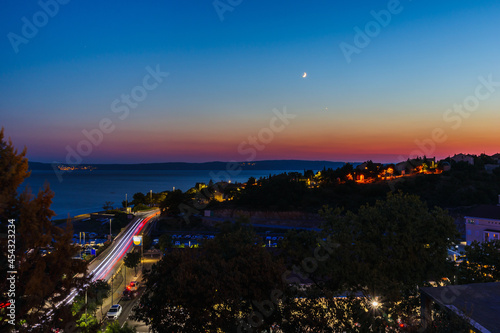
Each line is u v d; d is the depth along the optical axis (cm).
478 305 1324
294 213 10575
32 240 1559
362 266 2044
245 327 1664
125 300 4381
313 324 1636
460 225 8194
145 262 6775
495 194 9988
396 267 2138
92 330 1859
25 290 1488
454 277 2169
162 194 16750
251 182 13200
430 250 2230
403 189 10712
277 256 2319
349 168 13300
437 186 10706
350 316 1678
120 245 8000
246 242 2158
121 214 12938
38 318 1566
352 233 2384
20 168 1598
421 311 1527
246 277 1695
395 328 1522
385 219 2338
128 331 2141
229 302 1664
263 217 10681
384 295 1816
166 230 10550
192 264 1777
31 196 1609
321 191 11631
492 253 2194
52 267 1638
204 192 13625
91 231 10588
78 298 2530
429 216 2312
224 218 10956
